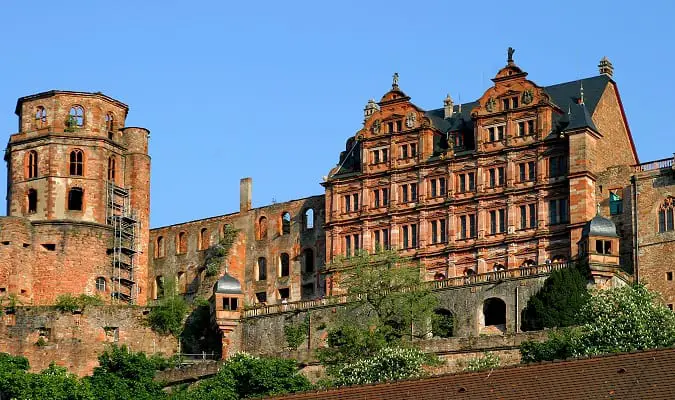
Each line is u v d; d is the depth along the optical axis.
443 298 147.88
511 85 155.00
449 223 155.88
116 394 138.38
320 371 143.12
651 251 145.50
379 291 146.38
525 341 132.75
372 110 170.50
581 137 148.88
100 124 172.00
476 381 82.19
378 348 137.50
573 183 148.50
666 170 146.38
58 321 159.62
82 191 169.62
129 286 170.25
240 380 134.62
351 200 162.75
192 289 175.62
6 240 165.38
